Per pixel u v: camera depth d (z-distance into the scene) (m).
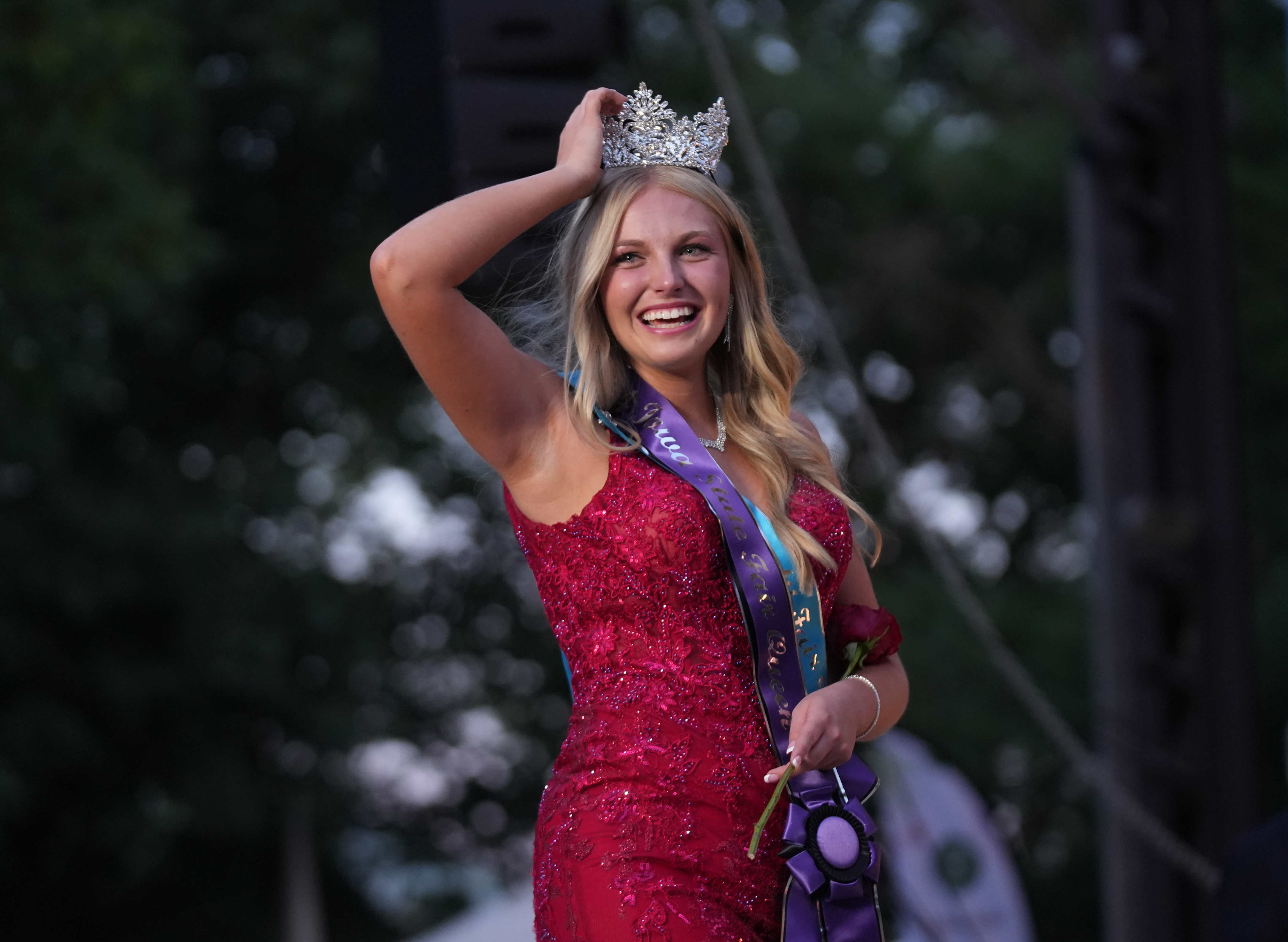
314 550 40.41
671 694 6.19
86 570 35.75
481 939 22.00
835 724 6.14
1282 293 42.31
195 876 40.56
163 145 35.72
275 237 43.59
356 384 43.47
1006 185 42.44
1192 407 16.77
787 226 13.97
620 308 6.61
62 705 36.91
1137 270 17.08
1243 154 43.47
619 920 5.95
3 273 28.36
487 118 10.78
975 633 38.22
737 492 6.44
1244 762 16.27
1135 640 16.56
